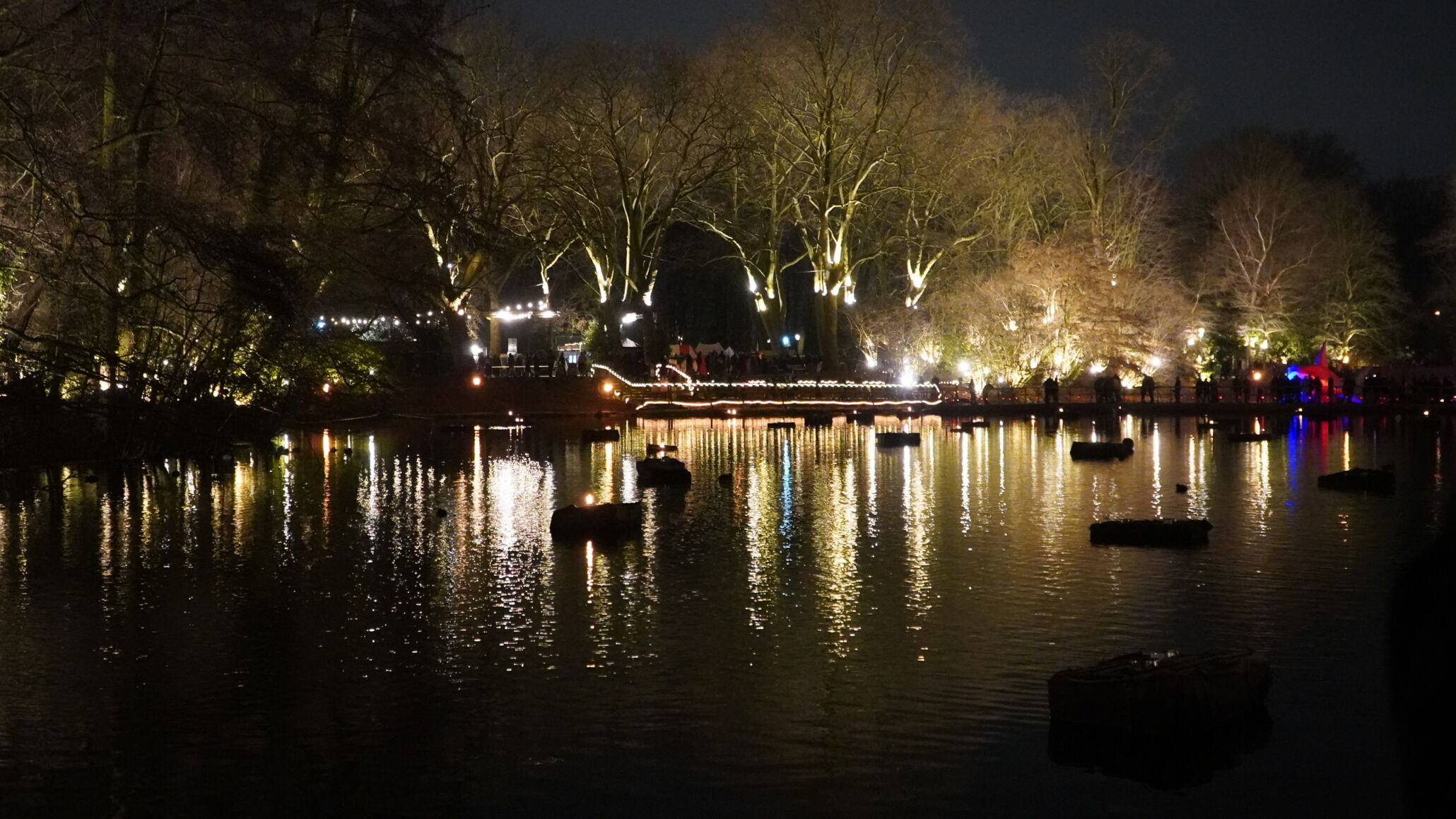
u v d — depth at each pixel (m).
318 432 44.78
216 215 26.47
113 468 29.62
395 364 55.75
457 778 8.44
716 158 64.12
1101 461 30.64
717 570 15.35
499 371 66.38
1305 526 18.64
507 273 60.34
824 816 7.70
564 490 24.72
